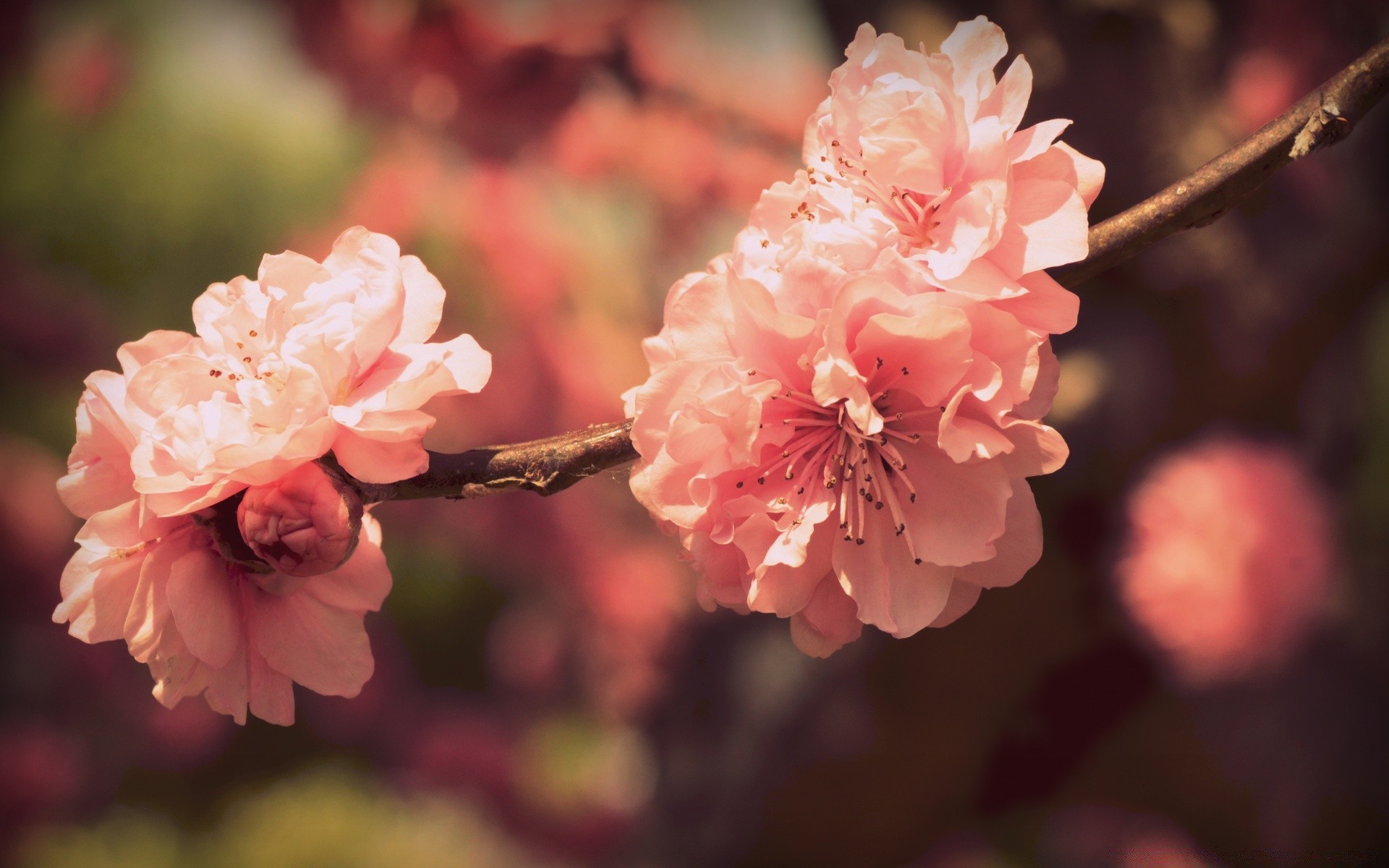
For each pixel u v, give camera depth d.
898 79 0.37
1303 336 0.78
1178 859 0.87
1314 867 0.85
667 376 0.37
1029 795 0.92
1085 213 0.36
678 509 0.37
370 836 1.10
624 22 1.06
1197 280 0.77
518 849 1.18
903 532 0.37
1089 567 0.81
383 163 1.16
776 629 1.07
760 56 1.16
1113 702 0.86
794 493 0.37
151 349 0.37
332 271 0.37
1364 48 0.78
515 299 1.14
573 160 1.07
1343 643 0.79
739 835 1.02
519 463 0.38
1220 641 0.71
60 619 0.37
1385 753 0.82
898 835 0.95
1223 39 0.76
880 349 0.36
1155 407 0.78
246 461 0.36
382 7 1.04
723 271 0.38
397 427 0.37
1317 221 0.78
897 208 0.37
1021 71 0.37
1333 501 0.79
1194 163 0.74
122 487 0.37
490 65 1.03
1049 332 0.36
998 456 0.37
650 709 1.15
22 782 1.11
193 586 0.37
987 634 0.86
